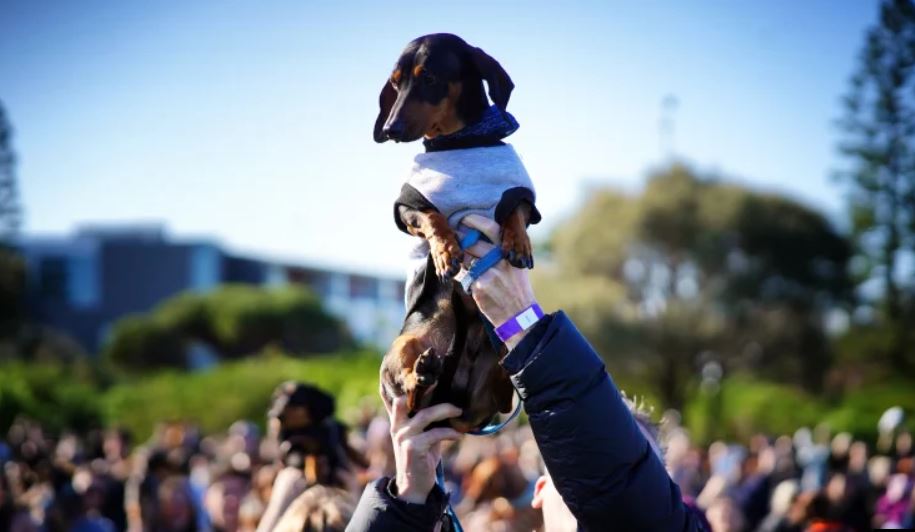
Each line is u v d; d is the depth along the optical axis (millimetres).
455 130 3268
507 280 2908
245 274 72938
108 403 32719
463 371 3248
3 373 31312
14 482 11273
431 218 3076
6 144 51344
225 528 10648
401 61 3307
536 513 7312
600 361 2854
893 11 33562
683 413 42938
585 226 46125
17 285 58969
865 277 44281
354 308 82688
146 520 11266
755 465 16266
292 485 4891
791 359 45188
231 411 32250
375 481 3086
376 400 21125
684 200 45031
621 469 2797
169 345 58500
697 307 43875
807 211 46094
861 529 10852
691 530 2953
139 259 69062
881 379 44250
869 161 37594
